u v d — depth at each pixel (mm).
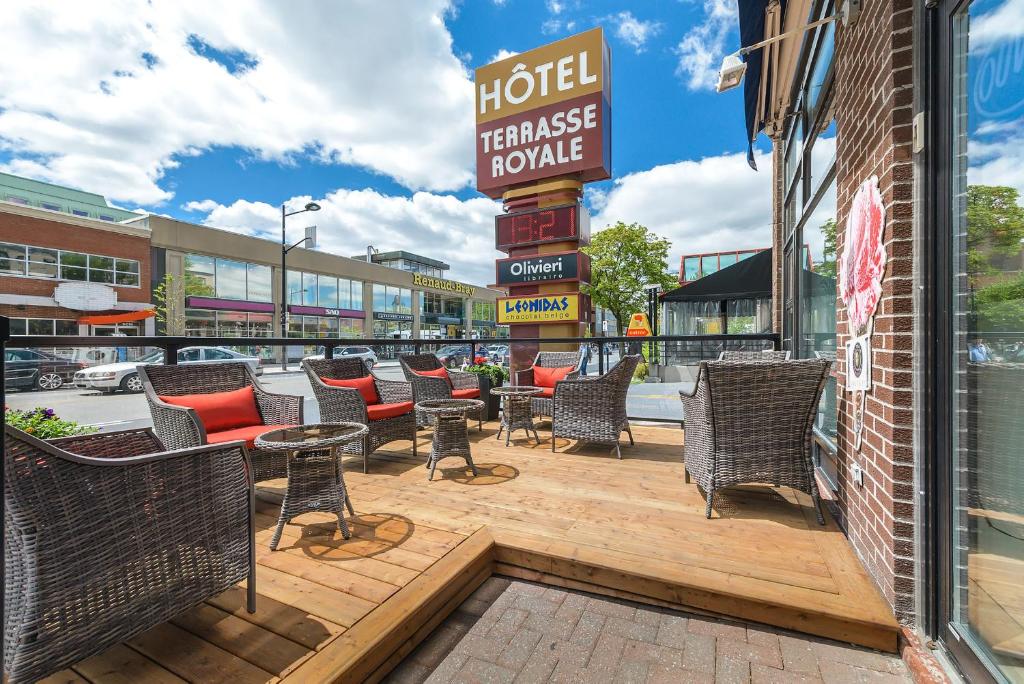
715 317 11406
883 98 1536
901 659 1387
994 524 1146
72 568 1073
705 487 2311
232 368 2904
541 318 6273
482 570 1889
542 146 6219
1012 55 1066
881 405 1564
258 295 21109
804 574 1688
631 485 2732
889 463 1477
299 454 2014
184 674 1220
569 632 1550
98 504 1127
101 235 16047
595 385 3363
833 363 2346
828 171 2627
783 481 2236
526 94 6285
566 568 1832
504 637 1530
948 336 1294
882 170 1546
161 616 1244
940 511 1323
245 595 1573
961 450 1261
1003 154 1098
